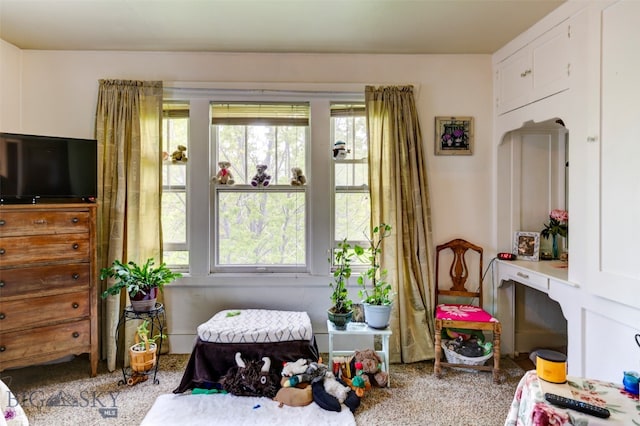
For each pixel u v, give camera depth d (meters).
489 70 2.65
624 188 1.53
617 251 1.56
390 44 2.46
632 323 1.51
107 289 2.28
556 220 2.48
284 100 2.61
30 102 2.50
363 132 2.70
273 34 2.30
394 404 1.96
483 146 2.66
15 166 2.08
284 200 2.70
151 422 1.76
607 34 1.60
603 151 1.62
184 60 2.58
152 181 2.52
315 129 2.61
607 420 1.07
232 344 2.12
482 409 1.92
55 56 2.52
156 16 2.06
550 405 1.13
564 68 1.91
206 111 2.59
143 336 2.30
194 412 1.85
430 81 2.64
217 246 2.68
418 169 2.59
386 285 2.42
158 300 2.58
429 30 2.25
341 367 2.16
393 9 2.00
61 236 2.13
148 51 2.55
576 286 1.82
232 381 2.04
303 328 2.18
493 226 2.66
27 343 2.03
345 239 2.41
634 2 1.47
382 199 2.55
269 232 2.70
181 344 2.61
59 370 2.33
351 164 2.70
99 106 2.46
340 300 2.34
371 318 2.25
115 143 2.45
